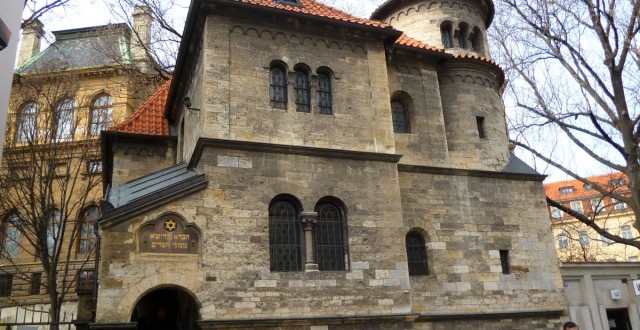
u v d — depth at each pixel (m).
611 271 23.42
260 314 16.12
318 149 18.42
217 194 16.89
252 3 18.84
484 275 20.91
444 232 20.86
